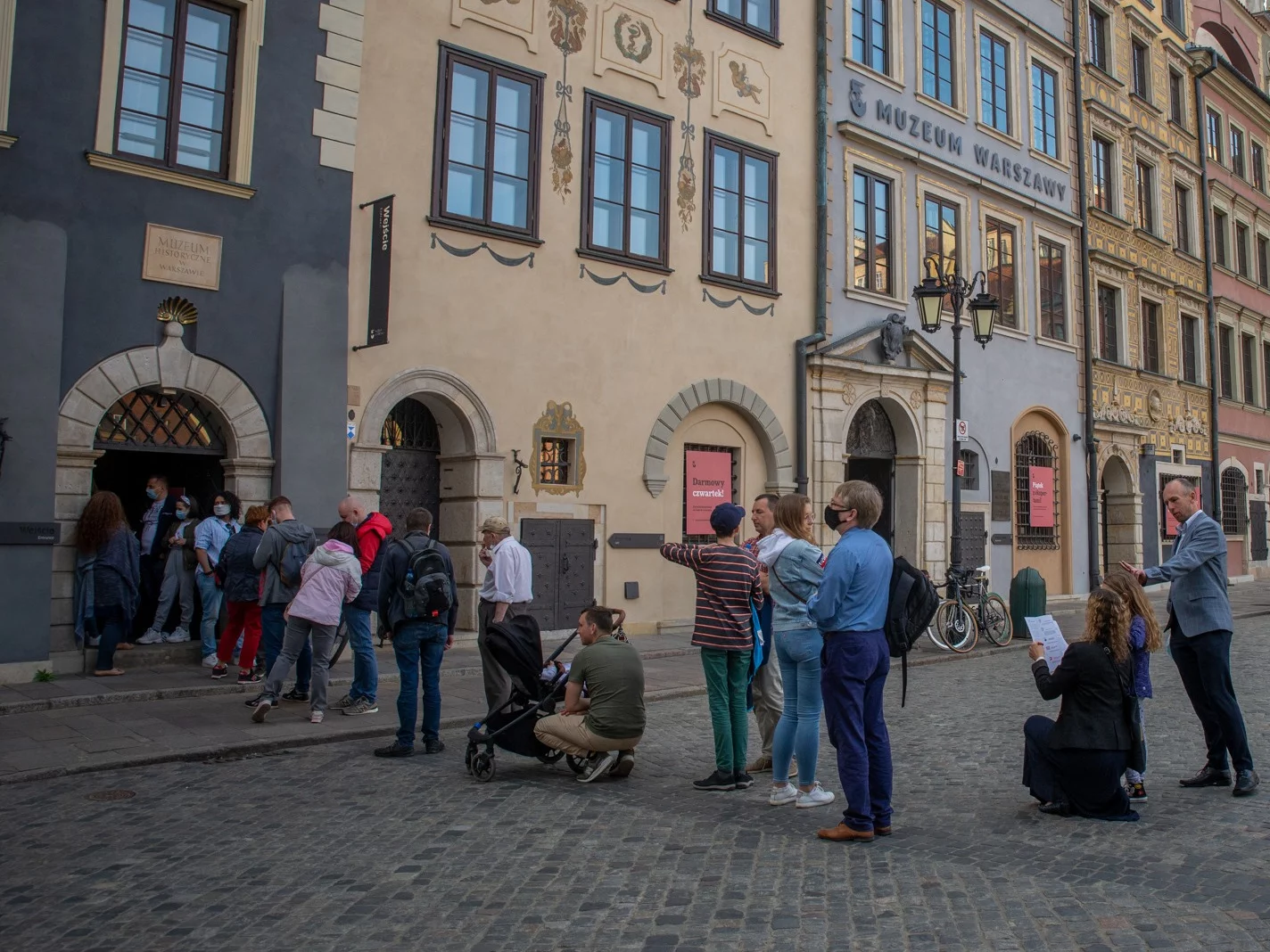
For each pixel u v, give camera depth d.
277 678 8.66
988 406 21.03
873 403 18.91
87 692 9.37
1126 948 4.23
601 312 14.67
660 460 15.24
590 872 5.25
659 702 10.59
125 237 10.47
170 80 10.88
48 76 10.05
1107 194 25.78
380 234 12.07
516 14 13.89
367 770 7.44
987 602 15.38
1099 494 24.11
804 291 17.52
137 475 12.27
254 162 11.32
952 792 6.90
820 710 6.51
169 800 6.57
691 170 15.91
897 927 4.48
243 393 11.19
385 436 13.21
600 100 14.79
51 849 5.62
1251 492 31.38
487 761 7.14
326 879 5.16
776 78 17.30
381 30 12.64
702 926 4.52
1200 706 6.99
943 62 20.67
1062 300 23.55
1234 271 31.25
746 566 7.04
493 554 8.83
